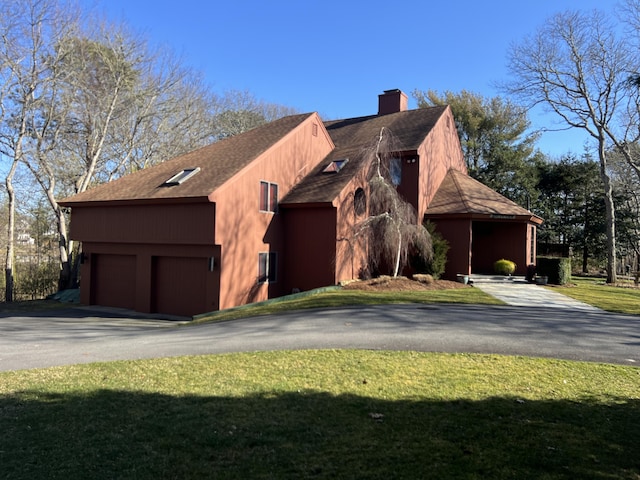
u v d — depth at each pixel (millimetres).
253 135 20250
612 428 4637
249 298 16172
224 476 3631
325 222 16969
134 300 17281
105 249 17969
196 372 6422
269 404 5199
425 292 15297
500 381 6051
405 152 19703
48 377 6234
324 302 13172
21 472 3662
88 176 25016
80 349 8352
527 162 35500
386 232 17016
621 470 3787
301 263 17500
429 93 38406
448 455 4012
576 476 3678
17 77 21781
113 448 4105
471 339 8352
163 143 31047
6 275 22312
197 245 15352
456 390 5699
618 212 31062
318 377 6168
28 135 22844
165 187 16609
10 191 22562
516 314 11188
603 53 22219
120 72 25172
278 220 17734
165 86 28797
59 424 4629
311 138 20000
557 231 32812
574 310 12219
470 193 21078
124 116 28094
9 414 4887
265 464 3830
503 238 20844
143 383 5945
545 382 6039
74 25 22719
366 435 4402
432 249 17938
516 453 4066
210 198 14523
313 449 4109
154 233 16172
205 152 20000
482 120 35969
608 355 7363
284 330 9555
